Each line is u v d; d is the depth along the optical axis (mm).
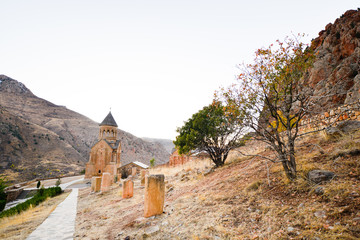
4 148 101500
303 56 5945
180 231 5137
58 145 134125
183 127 17438
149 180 7328
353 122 7035
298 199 4438
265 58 6324
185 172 16391
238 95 6727
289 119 5809
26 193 34062
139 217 7488
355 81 13398
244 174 8008
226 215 5098
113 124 63188
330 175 4559
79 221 9406
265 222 4117
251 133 7180
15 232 8062
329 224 3203
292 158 5434
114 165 53125
